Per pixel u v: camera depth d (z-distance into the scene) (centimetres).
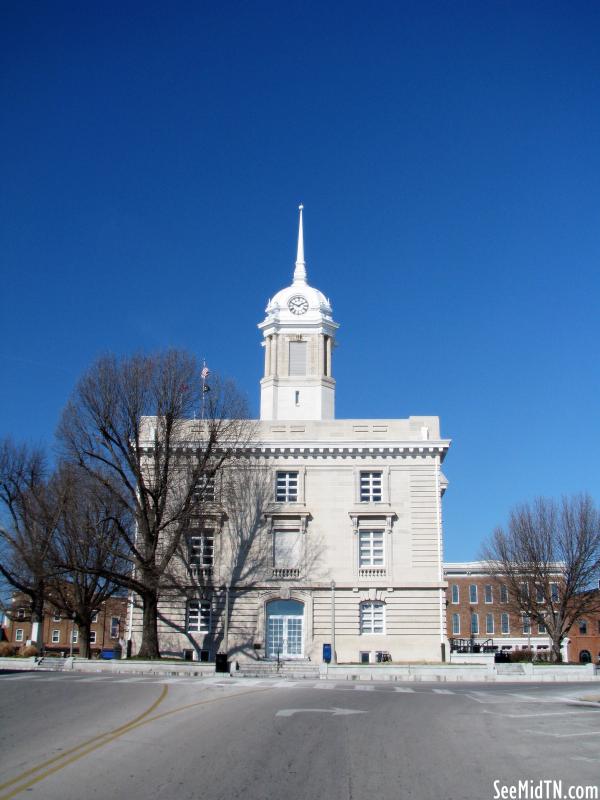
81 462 5366
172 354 5709
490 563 8075
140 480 5391
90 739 1753
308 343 8588
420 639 5975
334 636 5906
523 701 2931
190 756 1591
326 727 2039
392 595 6059
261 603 6056
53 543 5872
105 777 1388
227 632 5831
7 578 6069
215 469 5616
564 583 7406
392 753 1691
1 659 5147
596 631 11625
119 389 5472
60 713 2181
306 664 5659
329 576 6100
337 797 1304
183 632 6012
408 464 6316
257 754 1633
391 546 6153
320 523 6216
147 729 1908
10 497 6406
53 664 5109
